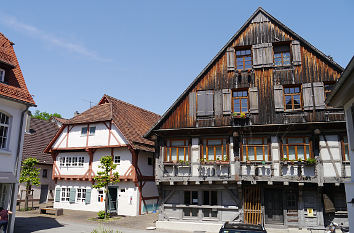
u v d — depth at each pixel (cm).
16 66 1573
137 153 2388
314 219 1584
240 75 1783
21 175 2314
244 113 1681
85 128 2619
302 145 1631
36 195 2889
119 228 1759
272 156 1634
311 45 1700
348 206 951
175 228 1766
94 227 1745
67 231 1587
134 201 2323
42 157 3008
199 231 1703
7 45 1630
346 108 987
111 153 2477
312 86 1653
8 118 1429
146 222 2000
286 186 1647
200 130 1769
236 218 1684
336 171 1541
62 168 2698
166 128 1820
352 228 916
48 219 2002
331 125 1580
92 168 2542
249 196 1705
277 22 1795
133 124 2642
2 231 1296
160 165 1819
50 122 3606
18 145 1441
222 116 1748
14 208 1405
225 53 1848
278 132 1655
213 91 1806
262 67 1761
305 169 1588
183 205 1791
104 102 2839
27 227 1658
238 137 1700
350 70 769
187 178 1747
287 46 1783
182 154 1816
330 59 1667
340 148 1564
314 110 1619
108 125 2500
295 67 1711
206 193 1794
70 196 2614
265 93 1714
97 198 2492
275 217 1669
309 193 1622
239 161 1669
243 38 1839
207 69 1847
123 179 2361
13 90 1440
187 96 1845
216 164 1705
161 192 1836
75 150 2662
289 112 1652
